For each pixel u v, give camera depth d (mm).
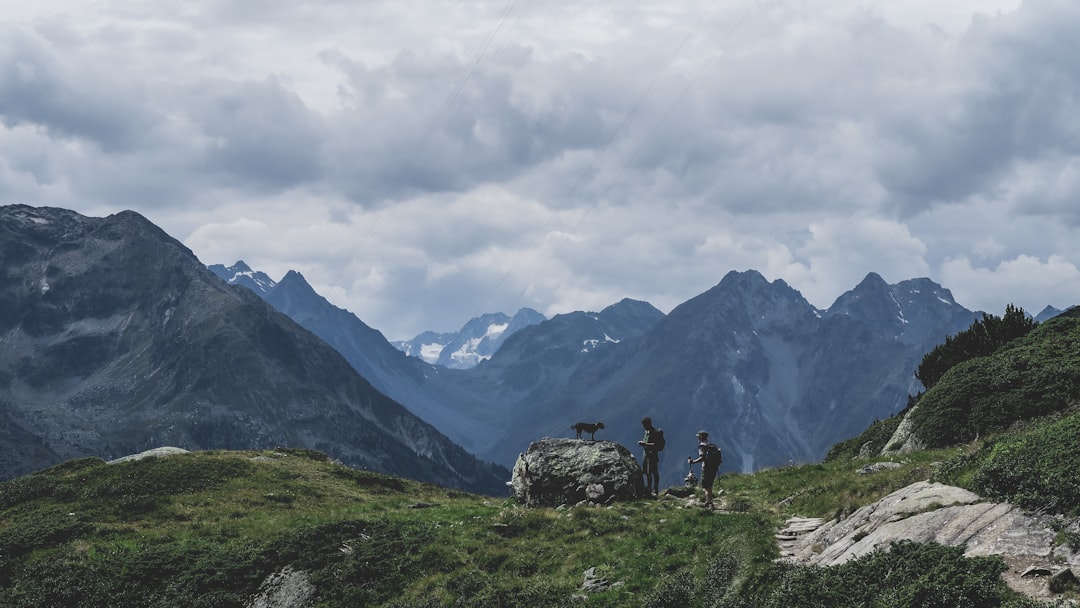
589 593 30219
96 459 62875
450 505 49375
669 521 34656
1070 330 46656
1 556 42156
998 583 19906
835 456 60125
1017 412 39250
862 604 21516
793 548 28172
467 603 32000
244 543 42500
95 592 38188
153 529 46031
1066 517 21359
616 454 42500
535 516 39250
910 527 24250
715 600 25797
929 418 42938
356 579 36562
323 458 69062
